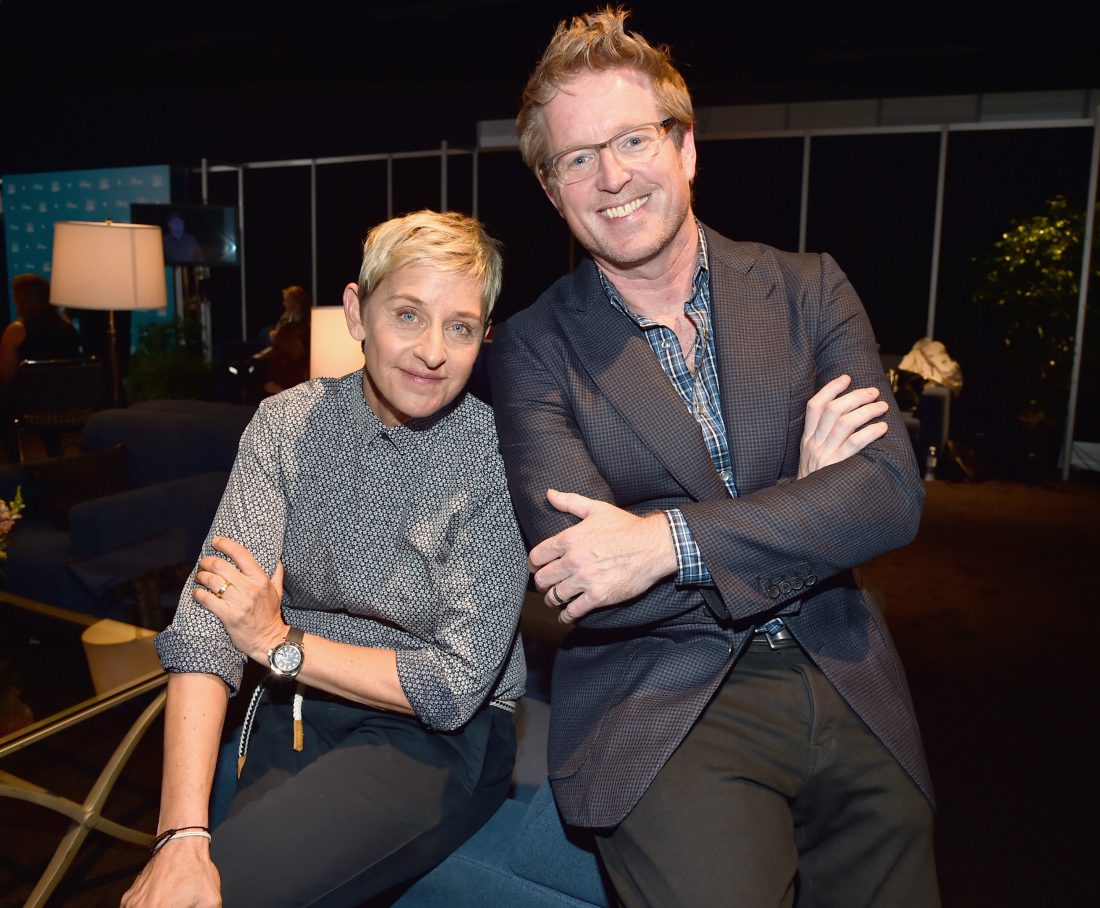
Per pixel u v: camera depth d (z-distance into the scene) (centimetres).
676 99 134
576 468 136
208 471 361
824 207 768
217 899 123
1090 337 690
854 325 141
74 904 201
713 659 129
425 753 148
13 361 595
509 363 146
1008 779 269
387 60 1005
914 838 127
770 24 802
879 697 130
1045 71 830
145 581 270
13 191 1170
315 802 137
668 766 122
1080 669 350
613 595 124
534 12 845
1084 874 222
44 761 260
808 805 132
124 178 1095
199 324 928
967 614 411
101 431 382
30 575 315
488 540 148
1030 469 693
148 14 895
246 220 1064
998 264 704
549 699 207
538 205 887
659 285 140
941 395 689
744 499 125
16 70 1091
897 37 821
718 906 114
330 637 154
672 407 133
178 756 133
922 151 729
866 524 122
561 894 142
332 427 150
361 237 995
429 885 151
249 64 1043
